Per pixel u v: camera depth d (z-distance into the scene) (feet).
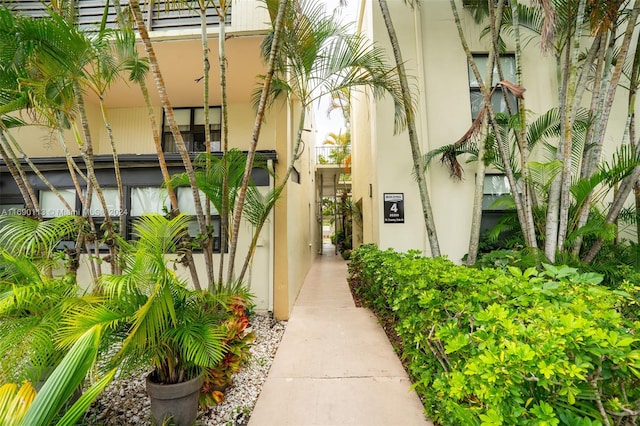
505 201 15.53
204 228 10.49
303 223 25.89
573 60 12.22
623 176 12.58
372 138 22.76
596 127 14.21
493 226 18.34
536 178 13.92
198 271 16.71
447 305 6.82
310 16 10.96
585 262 13.75
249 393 9.41
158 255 6.84
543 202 15.06
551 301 5.95
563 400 4.18
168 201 16.61
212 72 18.03
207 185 11.18
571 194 14.61
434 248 15.15
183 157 10.20
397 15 19.51
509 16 16.57
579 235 13.15
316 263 39.83
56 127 11.27
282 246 16.29
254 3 14.79
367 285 18.22
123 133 22.90
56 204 16.71
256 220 12.46
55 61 9.05
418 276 9.14
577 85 13.67
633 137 15.53
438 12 19.39
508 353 4.12
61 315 7.02
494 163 16.31
